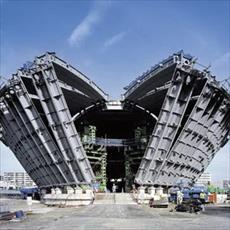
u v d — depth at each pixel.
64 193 55.31
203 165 59.47
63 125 52.12
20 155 61.72
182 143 53.62
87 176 54.38
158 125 53.06
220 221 29.45
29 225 26.62
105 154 71.62
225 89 53.47
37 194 76.88
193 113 52.12
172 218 32.03
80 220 29.89
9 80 52.56
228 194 82.81
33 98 53.50
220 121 57.03
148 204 51.84
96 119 73.75
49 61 50.97
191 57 50.41
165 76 55.47
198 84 52.12
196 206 40.88
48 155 54.59
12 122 56.97
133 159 70.88
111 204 52.44
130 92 61.81
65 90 57.34
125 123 76.88
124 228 23.45
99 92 61.78
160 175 54.19
